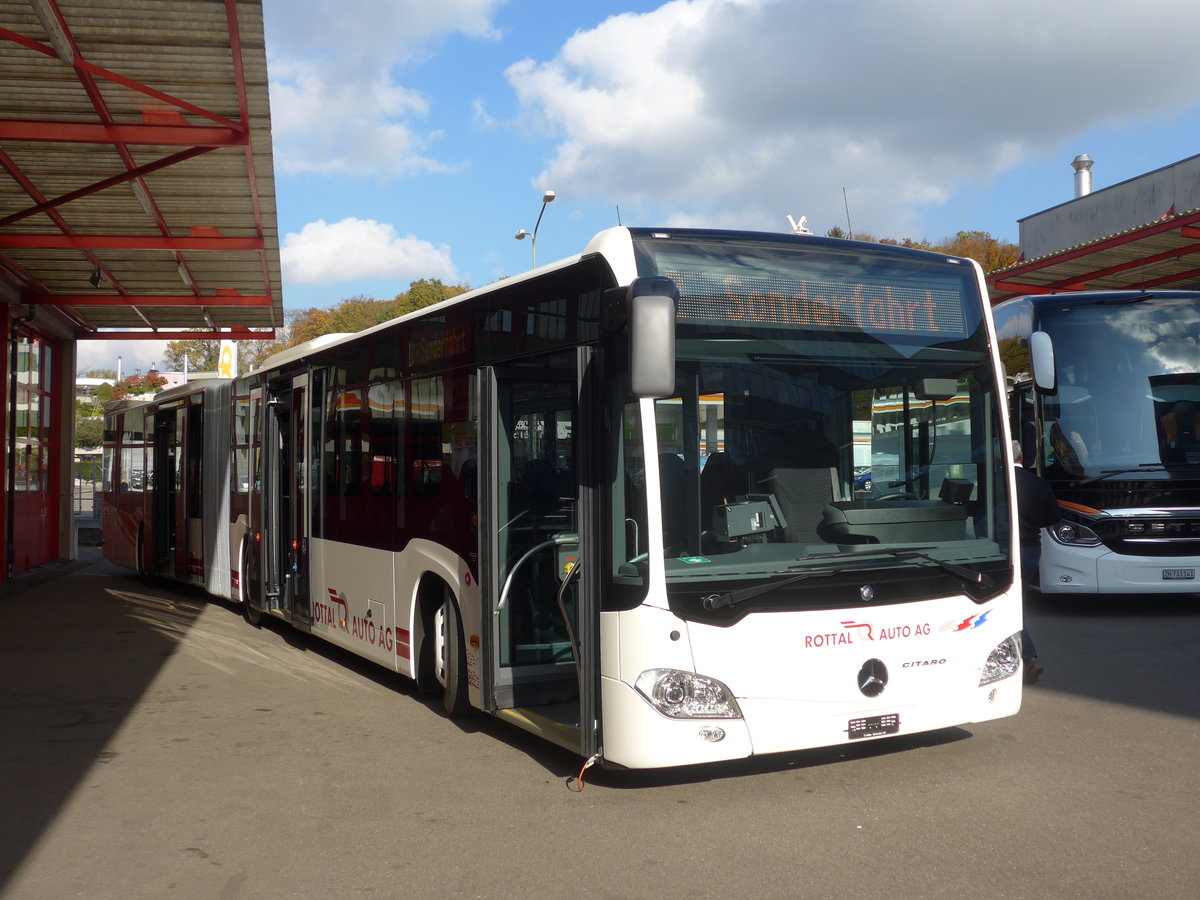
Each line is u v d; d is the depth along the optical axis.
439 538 8.00
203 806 6.07
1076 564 12.53
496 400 7.15
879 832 5.30
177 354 78.62
